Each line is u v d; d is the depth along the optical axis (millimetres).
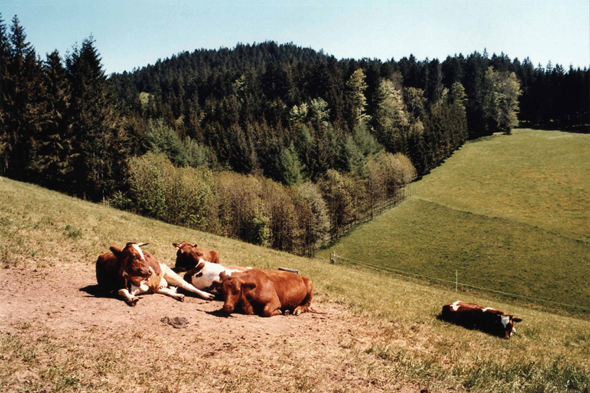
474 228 73500
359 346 8883
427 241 71062
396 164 100750
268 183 80688
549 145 126438
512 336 13320
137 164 64188
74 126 58344
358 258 68438
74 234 15688
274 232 69250
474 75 197750
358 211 87062
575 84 167625
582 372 9234
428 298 22078
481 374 8055
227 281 9531
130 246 9789
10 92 51312
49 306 8477
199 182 60906
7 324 7180
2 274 10383
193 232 33781
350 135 119500
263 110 152250
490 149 132500
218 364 6844
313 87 180500
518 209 80438
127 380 5898
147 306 9336
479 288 53000
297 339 8648
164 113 143625
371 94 175375
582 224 70000
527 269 56688
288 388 6352
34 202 21625
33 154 53344
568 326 21984
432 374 7773
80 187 59750
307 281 11172
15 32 55438
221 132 120250
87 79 60344
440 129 129375
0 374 5449
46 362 6031
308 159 103375
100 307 8844
